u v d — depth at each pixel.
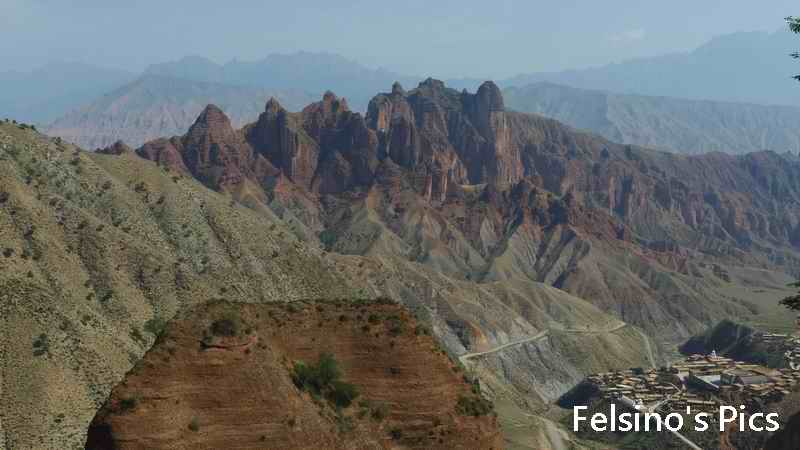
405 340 79.31
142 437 66.06
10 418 132.62
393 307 82.19
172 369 68.56
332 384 76.31
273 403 69.88
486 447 78.25
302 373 75.62
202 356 69.44
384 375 78.12
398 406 77.44
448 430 77.19
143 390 67.50
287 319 78.69
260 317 77.75
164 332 70.88
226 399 69.00
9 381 137.88
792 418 89.50
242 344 70.81
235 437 68.44
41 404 135.62
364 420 75.69
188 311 72.69
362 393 77.50
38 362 141.75
